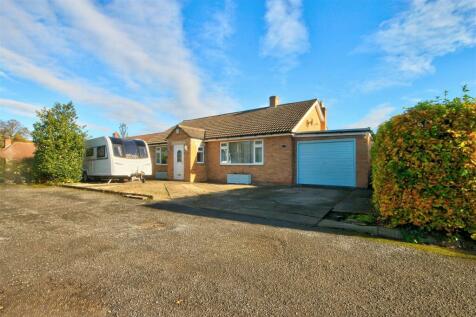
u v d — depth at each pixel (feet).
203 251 12.87
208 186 44.73
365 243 14.12
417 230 15.19
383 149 16.98
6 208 24.48
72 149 50.88
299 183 46.50
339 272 10.47
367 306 8.05
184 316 7.52
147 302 8.28
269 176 48.75
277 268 10.86
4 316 7.51
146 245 13.78
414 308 7.95
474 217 13.58
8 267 10.94
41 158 48.01
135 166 49.65
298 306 8.05
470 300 8.38
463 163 13.82
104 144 47.96
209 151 58.70
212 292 8.90
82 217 20.61
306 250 12.99
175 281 9.71
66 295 8.71
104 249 13.16
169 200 28.94
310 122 57.67
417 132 15.16
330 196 31.27
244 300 8.39
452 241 13.92
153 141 72.79
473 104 14.29
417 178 15.15
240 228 17.22
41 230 16.76
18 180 52.49
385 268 10.85
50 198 30.91
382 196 16.69
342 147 42.52
